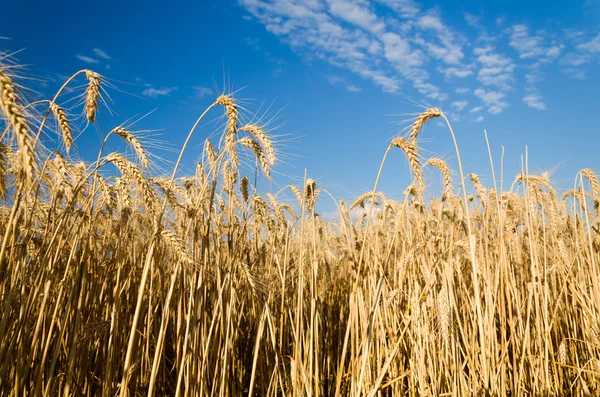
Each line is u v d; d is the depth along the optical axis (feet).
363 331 2.00
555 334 2.51
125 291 2.35
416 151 1.96
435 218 2.98
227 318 1.90
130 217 2.25
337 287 3.57
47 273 1.79
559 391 2.23
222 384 1.85
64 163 2.02
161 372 2.22
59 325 1.93
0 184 1.61
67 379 1.64
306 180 2.40
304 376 1.97
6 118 1.25
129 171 1.90
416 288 2.04
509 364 2.16
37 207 2.10
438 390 2.08
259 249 2.86
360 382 1.79
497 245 2.48
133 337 1.57
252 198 2.41
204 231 1.97
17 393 1.55
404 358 2.29
